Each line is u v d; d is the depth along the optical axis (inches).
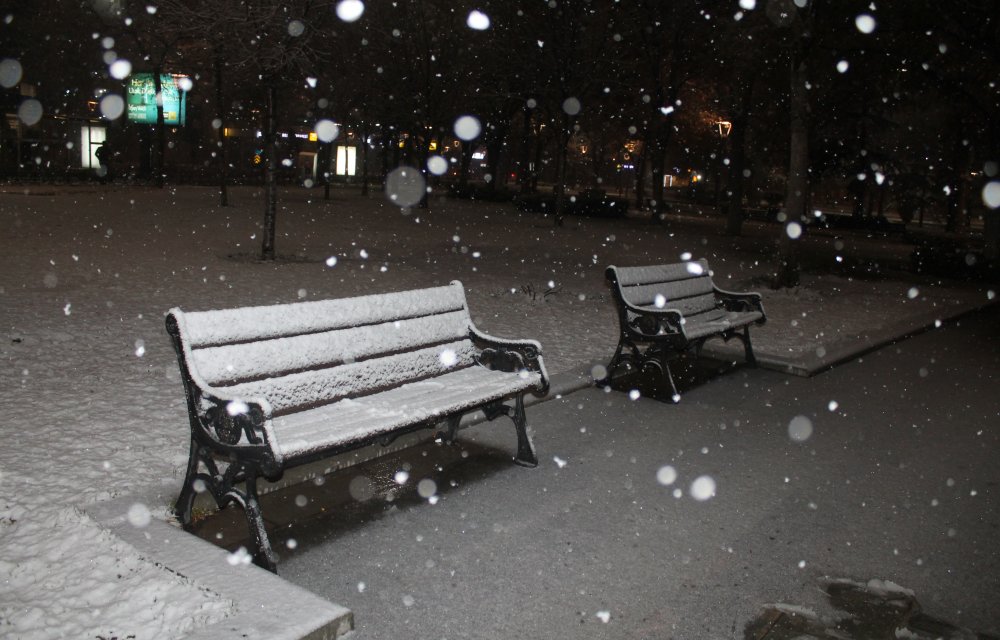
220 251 617.6
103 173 1550.2
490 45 1218.6
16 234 649.6
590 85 1142.3
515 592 140.8
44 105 1787.6
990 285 726.5
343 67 1316.4
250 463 141.9
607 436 231.1
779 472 207.8
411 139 1642.5
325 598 136.0
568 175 2957.7
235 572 130.4
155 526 147.2
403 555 152.9
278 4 526.9
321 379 175.5
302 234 813.9
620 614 135.0
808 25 538.6
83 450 188.4
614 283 278.2
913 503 189.8
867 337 398.6
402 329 199.0
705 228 1389.0
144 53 1464.1
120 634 114.3
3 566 132.6
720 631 131.2
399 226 997.8
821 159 1278.3
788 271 585.3
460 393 189.8
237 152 2119.8
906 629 133.9
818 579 150.3
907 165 1603.1
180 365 150.3
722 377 312.5
